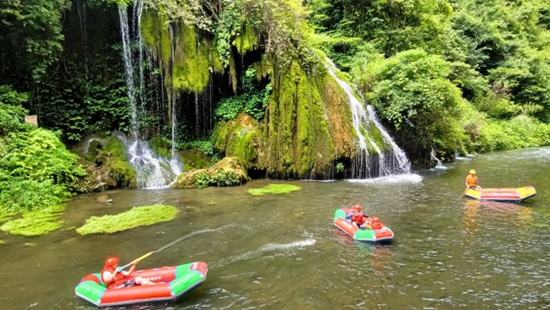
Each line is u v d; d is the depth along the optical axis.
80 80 17.59
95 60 18.16
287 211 11.74
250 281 7.26
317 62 18.41
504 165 20.48
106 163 15.41
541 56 36.50
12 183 12.30
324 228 10.22
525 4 43.66
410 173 18.44
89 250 8.81
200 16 17.03
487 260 8.18
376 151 17.50
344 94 18.09
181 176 15.58
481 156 24.61
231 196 13.62
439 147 22.12
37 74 14.92
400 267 7.85
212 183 15.40
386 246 8.98
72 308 6.41
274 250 8.74
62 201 12.97
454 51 29.33
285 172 16.69
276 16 17.70
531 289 6.93
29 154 13.19
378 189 14.74
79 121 17.23
